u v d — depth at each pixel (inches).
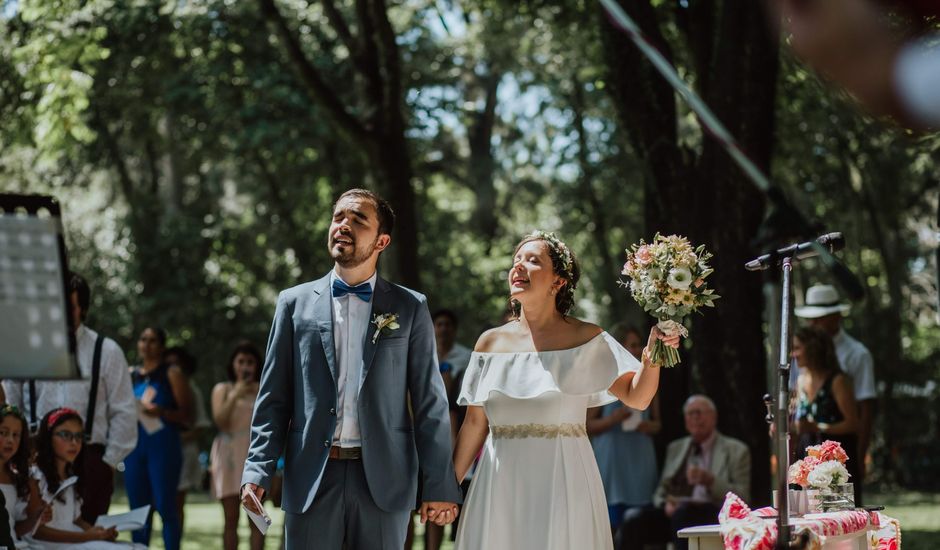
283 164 883.4
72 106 494.3
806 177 856.9
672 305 190.4
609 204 985.5
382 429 196.9
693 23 478.6
